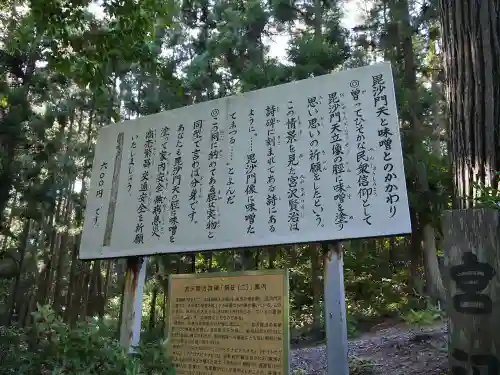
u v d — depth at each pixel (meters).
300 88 3.51
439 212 8.00
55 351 2.04
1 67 8.34
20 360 2.25
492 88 2.91
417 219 8.72
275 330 3.07
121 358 2.00
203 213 3.54
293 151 3.35
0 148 8.34
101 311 12.26
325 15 8.95
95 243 3.97
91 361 1.98
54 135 10.66
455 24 3.23
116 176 4.12
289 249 9.61
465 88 3.06
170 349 3.39
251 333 3.15
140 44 3.48
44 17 3.18
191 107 3.98
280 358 2.99
